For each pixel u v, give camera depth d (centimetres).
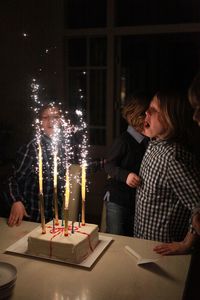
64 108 376
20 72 397
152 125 156
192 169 141
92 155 412
